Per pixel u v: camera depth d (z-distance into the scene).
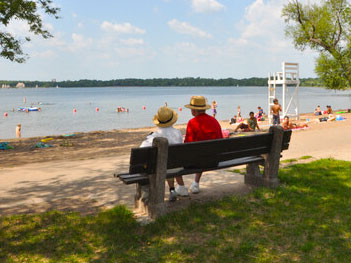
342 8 22.09
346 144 11.06
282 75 24.50
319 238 3.72
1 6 15.39
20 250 3.51
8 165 10.88
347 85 25.06
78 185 6.37
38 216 4.43
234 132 18.23
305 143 11.59
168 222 4.14
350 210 4.47
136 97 128.00
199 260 3.29
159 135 4.91
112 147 15.61
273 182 5.41
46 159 12.42
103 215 4.40
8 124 36.19
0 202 5.27
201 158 4.60
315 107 56.56
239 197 5.04
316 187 5.53
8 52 16.94
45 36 18.14
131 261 3.28
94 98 122.62
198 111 5.16
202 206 4.68
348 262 3.21
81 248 3.55
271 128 5.36
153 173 4.28
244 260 3.28
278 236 3.78
